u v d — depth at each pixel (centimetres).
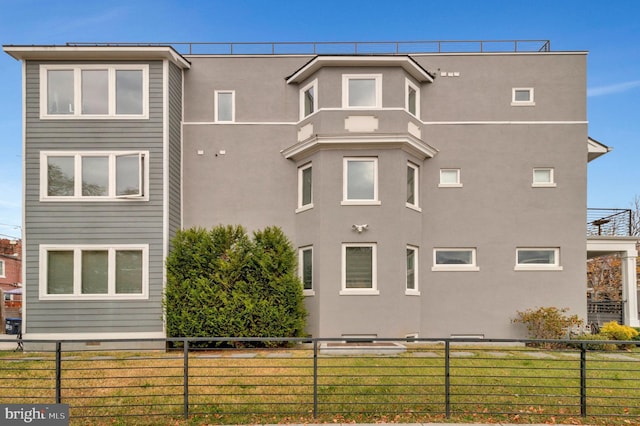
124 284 1209
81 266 1205
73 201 1216
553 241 1363
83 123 1231
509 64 1409
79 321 1187
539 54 1407
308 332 1278
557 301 1348
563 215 1372
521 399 686
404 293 1254
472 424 589
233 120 1409
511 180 1380
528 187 1380
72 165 1228
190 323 1122
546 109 1397
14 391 733
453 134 1392
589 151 1417
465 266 1359
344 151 1290
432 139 1391
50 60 1235
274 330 1132
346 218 1268
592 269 3062
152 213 1224
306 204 1366
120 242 1212
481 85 1404
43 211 1210
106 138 1234
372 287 1254
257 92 1416
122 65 1247
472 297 1348
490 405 655
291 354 1059
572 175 1380
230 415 616
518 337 1336
